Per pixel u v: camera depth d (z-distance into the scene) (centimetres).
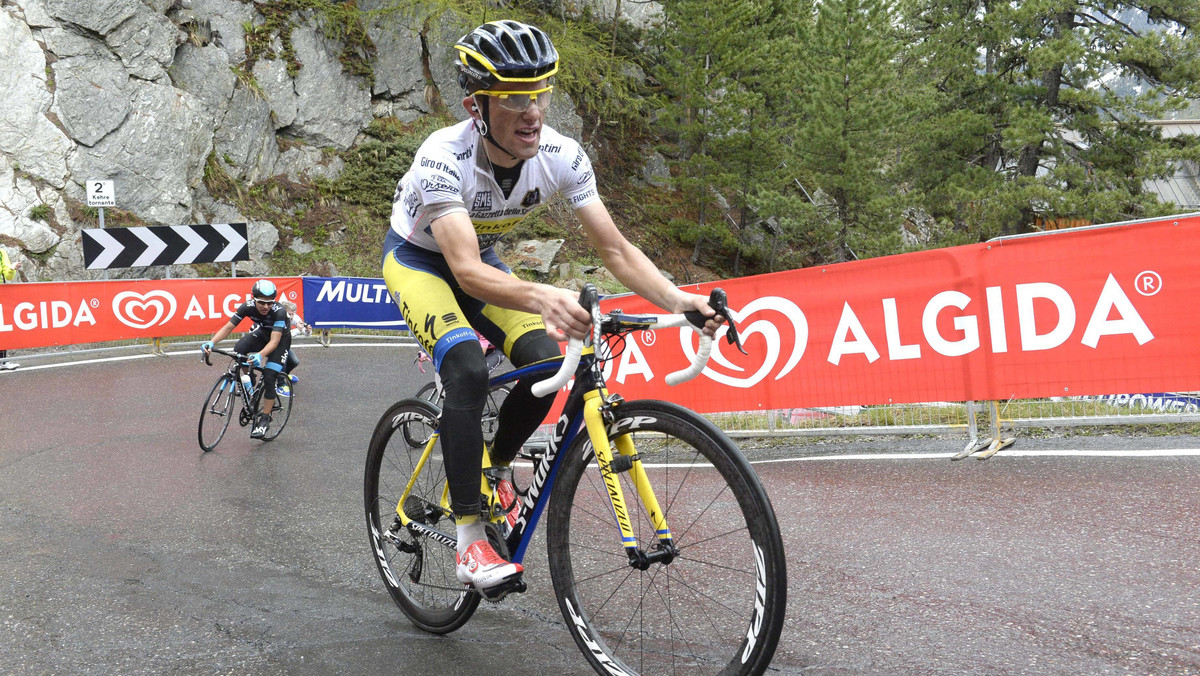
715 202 2188
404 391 892
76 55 1512
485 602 305
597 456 212
